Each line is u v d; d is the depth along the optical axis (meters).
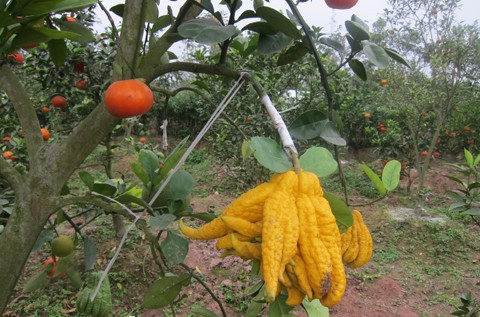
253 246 0.82
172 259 1.05
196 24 1.02
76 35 0.95
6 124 3.78
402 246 4.96
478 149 8.12
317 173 0.86
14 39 0.95
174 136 10.44
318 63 1.13
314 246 0.76
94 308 1.72
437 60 5.95
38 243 1.53
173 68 1.17
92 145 1.10
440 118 6.15
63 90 3.75
